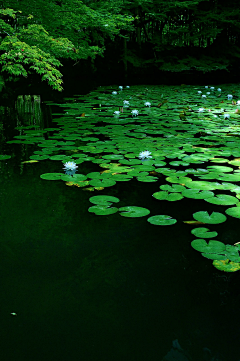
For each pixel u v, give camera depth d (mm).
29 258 1182
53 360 755
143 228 1435
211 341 820
